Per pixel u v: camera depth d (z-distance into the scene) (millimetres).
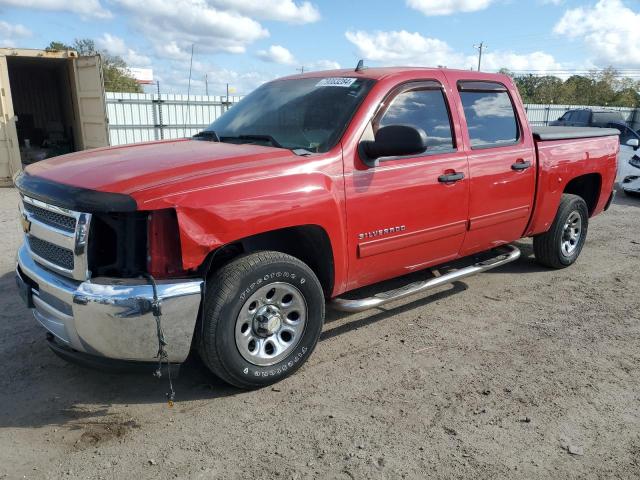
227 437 2975
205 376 3641
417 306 4926
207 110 18500
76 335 3000
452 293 5273
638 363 3904
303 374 3676
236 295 3158
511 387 3533
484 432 3049
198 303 3000
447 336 4305
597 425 3139
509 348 4109
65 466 2727
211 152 3568
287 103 4262
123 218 2943
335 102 3961
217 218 3006
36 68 16625
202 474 2678
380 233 3885
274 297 3402
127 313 2834
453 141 4406
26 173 3553
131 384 3535
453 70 4621
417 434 3020
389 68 4348
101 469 2707
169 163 3258
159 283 2920
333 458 2807
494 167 4660
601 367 3834
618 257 6691
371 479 2656
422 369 3760
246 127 4285
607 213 9719
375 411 3238
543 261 5969
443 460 2807
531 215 5273
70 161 3576
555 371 3760
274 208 3217
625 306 5012
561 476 2705
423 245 4246
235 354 3242
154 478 2646
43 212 3207
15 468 2701
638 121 33094
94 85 13367
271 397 3389
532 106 29297
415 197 4047
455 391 3475
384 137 3562
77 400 3340
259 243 3623
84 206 2824
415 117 4164
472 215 4559
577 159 5602
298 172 3396
